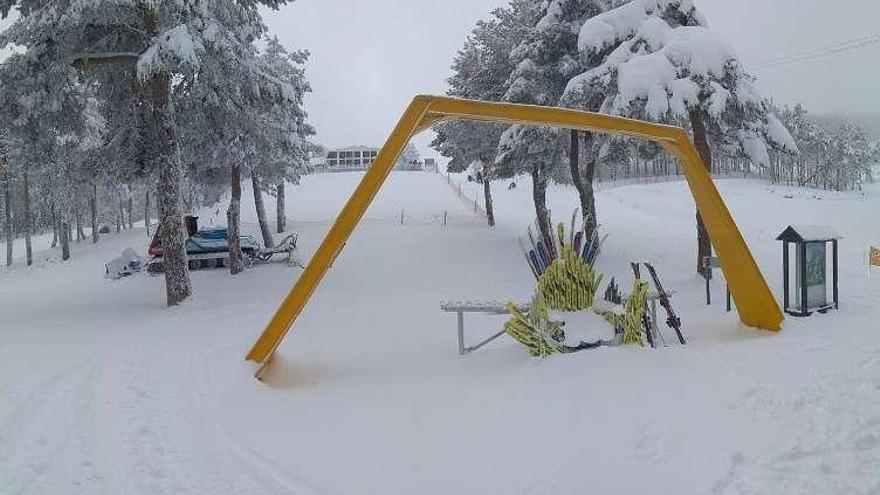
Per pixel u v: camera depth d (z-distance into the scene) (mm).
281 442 5387
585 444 5000
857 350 7016
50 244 56969
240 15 16219
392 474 4676
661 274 18453
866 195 72938
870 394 5555
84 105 17219
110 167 18172
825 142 92312
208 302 15977
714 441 4863
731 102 16641
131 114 17500
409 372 7750
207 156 21547
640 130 8719
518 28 22969
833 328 8328
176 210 15438
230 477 4660
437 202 44031
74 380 7453
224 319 12961
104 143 18109
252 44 18781
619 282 17141
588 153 20625
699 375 6461
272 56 27672
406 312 13469
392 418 5910
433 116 8336
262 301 16016
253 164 23281
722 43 15609
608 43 16969
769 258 19500
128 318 13688
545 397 6168
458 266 21031
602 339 7648
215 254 23609
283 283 19016
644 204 47344
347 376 7695
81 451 5164
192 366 8172
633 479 4359
